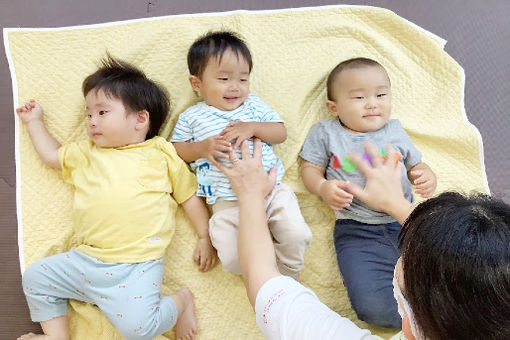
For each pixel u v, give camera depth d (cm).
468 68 158
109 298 113
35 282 115
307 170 133
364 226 128
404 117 146
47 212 128
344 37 148
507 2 164
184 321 123
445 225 53
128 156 121
